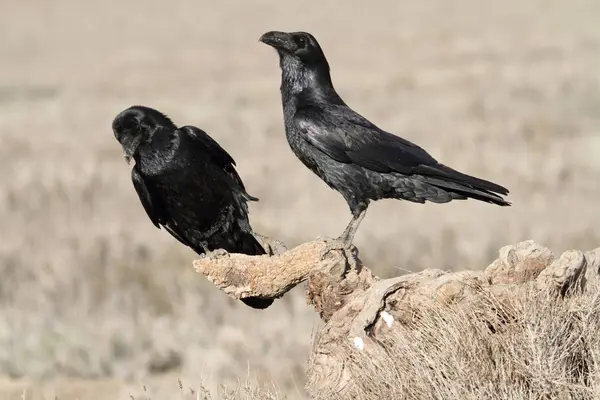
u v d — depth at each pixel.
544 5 77.38
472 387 6.12
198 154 8.52
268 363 11.64
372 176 8.44
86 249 16.81
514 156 24.34
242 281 7.28
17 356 12.47
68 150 28.67
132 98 41.19
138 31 79.88
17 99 43.44
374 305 6.91
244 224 8.62
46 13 97.25
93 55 63.88
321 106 8.60
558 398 6.14
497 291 6.73
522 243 7.09
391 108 33.97
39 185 22.45
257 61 55.34
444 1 88.50
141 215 20.36
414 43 57.75
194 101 38.72
